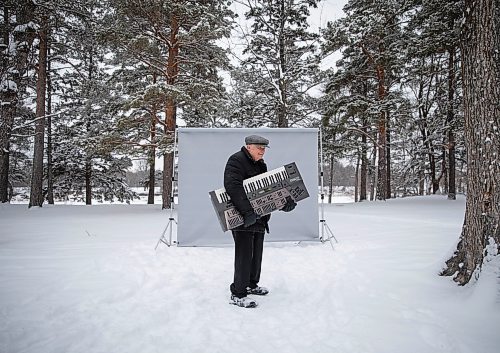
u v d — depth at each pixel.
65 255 5.28
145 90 12.02
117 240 6.66
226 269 4.70
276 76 16.20
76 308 3.18
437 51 14.42
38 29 12.31
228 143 6.25
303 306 3.32
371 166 26.98
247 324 2.91
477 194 3.50
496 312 2.91
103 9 12.98
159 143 13.28
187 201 6.14
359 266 4.61
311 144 6.39
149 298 3.53
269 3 16.08
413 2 14.81
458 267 3.74
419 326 2.77
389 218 9.93
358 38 15.33
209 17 12.45
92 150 13.77
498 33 3.46
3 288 3.66
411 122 17.86
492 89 3.44
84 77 15.29
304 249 5.87
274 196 3.70
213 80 14.57
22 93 16.53
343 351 2.43
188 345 2.53
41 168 15.45
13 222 9.79
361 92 19.97
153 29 13.34
